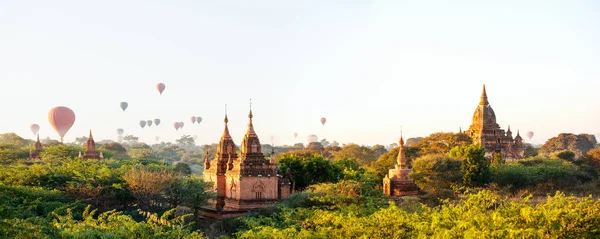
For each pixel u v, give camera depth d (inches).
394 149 5851.4
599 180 4827.8
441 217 2142.0
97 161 4948.3
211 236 3058.6
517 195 4239.7
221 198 3843.5
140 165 3759.8
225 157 3996.1
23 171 3636.8
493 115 7012.8
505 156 6879.9
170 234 2144.4
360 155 7573.8
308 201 3309.5
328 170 4443.9
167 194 3417.8
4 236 1784.0
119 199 3447.3
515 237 1862.7
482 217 2037.4
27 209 2635.3
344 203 3127.5
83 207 3225.9
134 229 2052.2
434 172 4288.9
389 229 2174.0
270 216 3147.1
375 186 4493.1
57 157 6348.4
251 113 3848.4
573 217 1995.6
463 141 6309.1
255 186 3703.3
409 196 3631.9
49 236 1857.8
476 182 4451.3
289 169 4001.0
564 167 4953.3
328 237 2278.5
